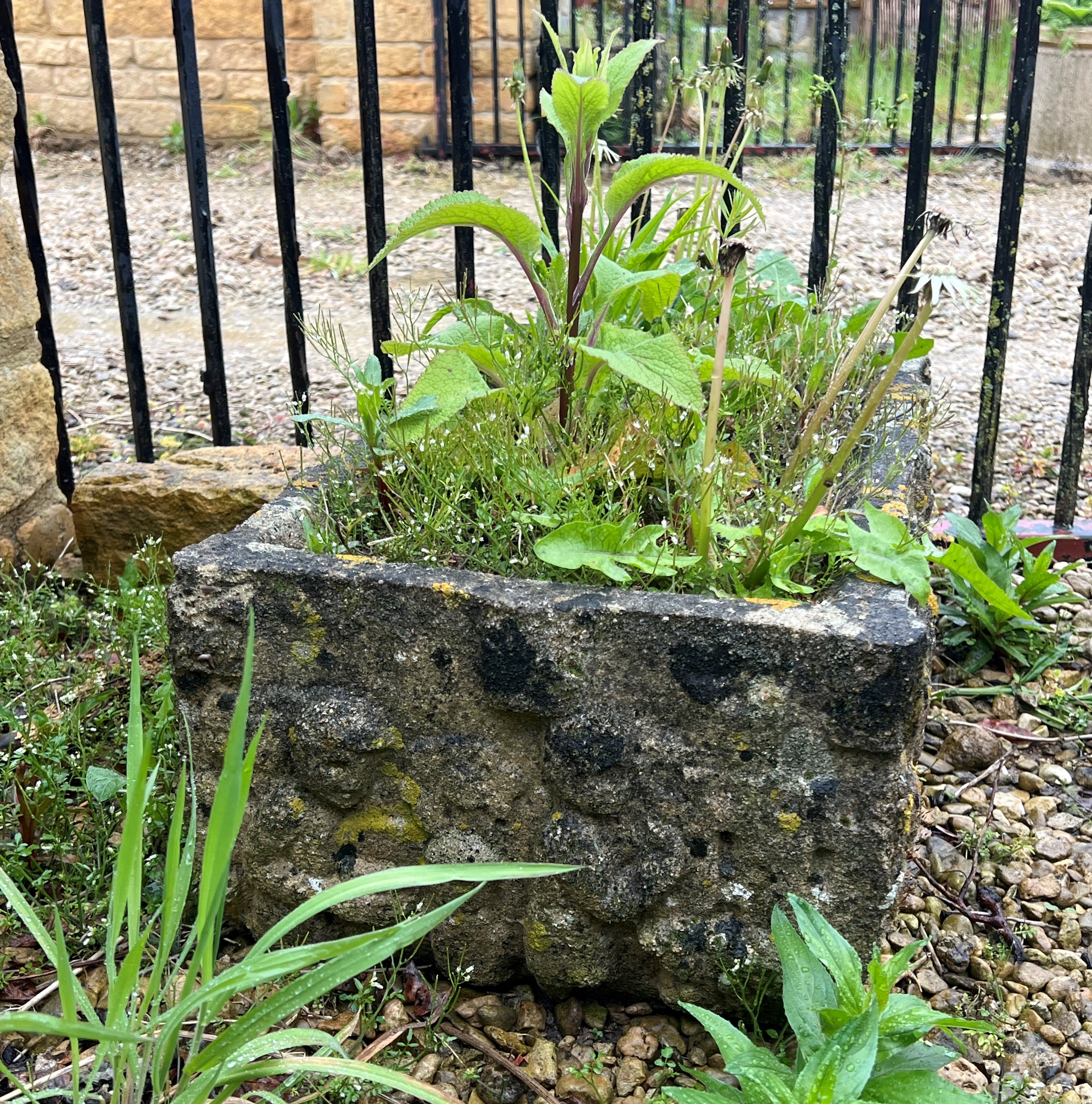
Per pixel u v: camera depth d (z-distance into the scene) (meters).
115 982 1.64
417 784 2.03
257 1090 1.88
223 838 1.55
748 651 1.82
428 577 1.96
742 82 3.17
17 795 2.47
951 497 4.08
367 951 1.59
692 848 1.92
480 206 2.27
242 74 9.50
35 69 9.60
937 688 3.08
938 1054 1.77
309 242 7.23
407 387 2.67
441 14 9.08
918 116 3.13
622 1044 2.02
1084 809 2.69
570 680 1.89
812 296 3.03
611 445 2.40
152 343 5.72
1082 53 8.52
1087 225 7.53
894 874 1.87
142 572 3.33
